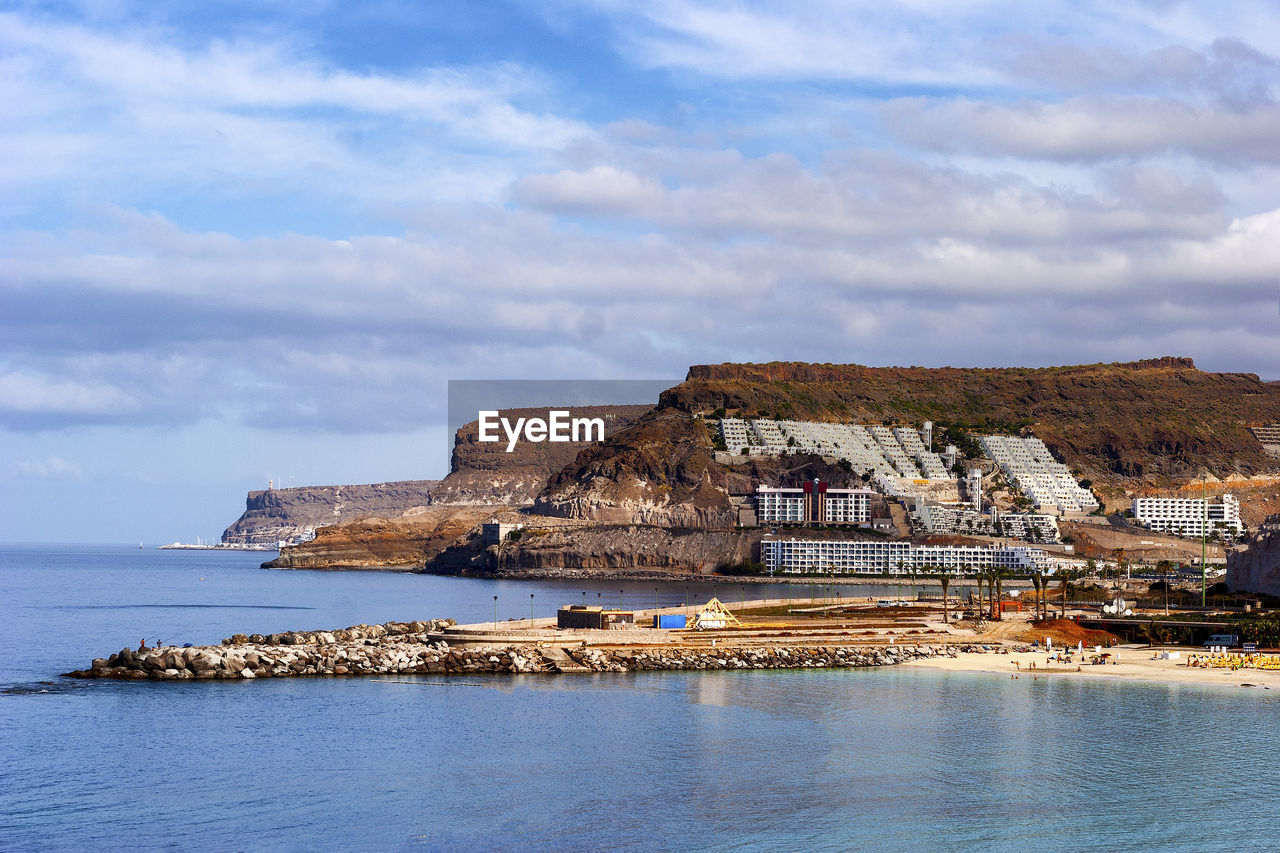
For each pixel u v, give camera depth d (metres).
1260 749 137.75
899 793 118.00
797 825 107.81
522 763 126.88
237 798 113.44
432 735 139.00
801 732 143.62
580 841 102.69
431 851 99.88
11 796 113.75
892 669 199.50
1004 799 116.44
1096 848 102.88
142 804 111.38
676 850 100.88
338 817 108.00
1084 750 136.75
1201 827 108.44
